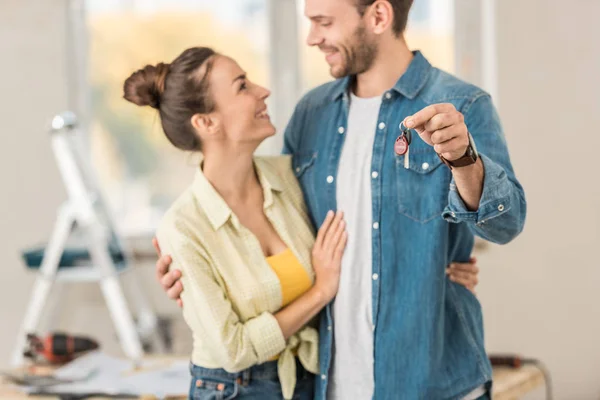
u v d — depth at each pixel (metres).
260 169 2.70
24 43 5.47
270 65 5.38
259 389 2.60
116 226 5.18
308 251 2.65
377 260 2.53
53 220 5.49
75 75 5.52
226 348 2.49
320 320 2.66
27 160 5.49
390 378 2.50
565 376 5.14
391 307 2.51
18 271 5.51
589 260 5.11
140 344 5.09
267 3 5.36
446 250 2.50
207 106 2.60
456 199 2.24
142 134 5.54
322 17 2.55
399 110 2.56
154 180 5.56
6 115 5.50
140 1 5.48
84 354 4.03
